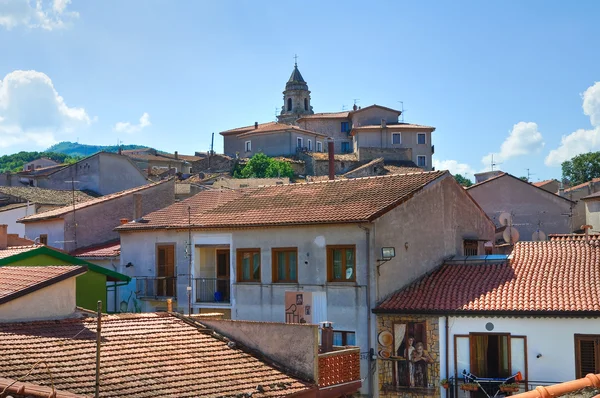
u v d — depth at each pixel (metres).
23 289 18.95
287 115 127.62
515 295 26.72
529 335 25.77
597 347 24.98
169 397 15.96
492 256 30.91
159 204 46.31
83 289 28.03
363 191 31.80
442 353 26.77
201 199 37.19
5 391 13.84
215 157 97.00
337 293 29.05
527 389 25.55
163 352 18.53
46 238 43.25
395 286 29.22
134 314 21.28
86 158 65.69
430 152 97.81
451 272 30.16
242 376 18.00
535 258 29.39
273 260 31.20
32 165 94.25
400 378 27.38
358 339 28.34
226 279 33.00
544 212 55.34
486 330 26.27
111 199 43.94
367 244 28.39
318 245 29.80
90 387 15.56
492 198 55.44
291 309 30.30
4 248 31.22
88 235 42.75
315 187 34.22
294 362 19.00
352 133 98.88
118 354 17.78
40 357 16.66
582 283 26.66
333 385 19.47
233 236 32.53
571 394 10.81
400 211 29.91
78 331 18.84
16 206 54.94
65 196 60.56
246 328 19.97
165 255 35.09
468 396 26.16
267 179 76.69
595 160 102.81
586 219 59.53
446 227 32.47
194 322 21.09
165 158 104.12
